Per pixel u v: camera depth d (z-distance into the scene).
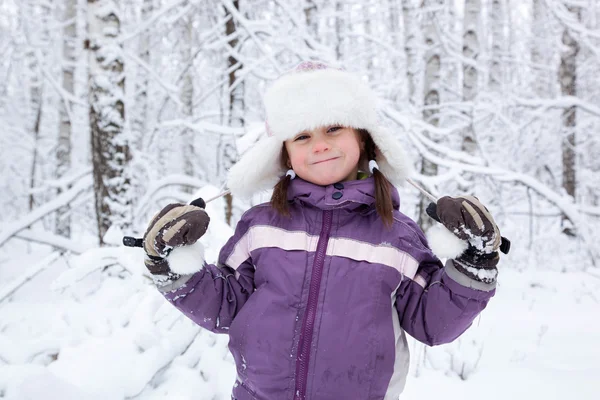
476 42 7.67
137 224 5.47
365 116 1.38
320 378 1.19
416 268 1.30
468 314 1.21
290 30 6.31
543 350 3.24
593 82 10.28
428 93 7.63
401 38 9.65
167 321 2.65
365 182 1.34
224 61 7.57
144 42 8.59
